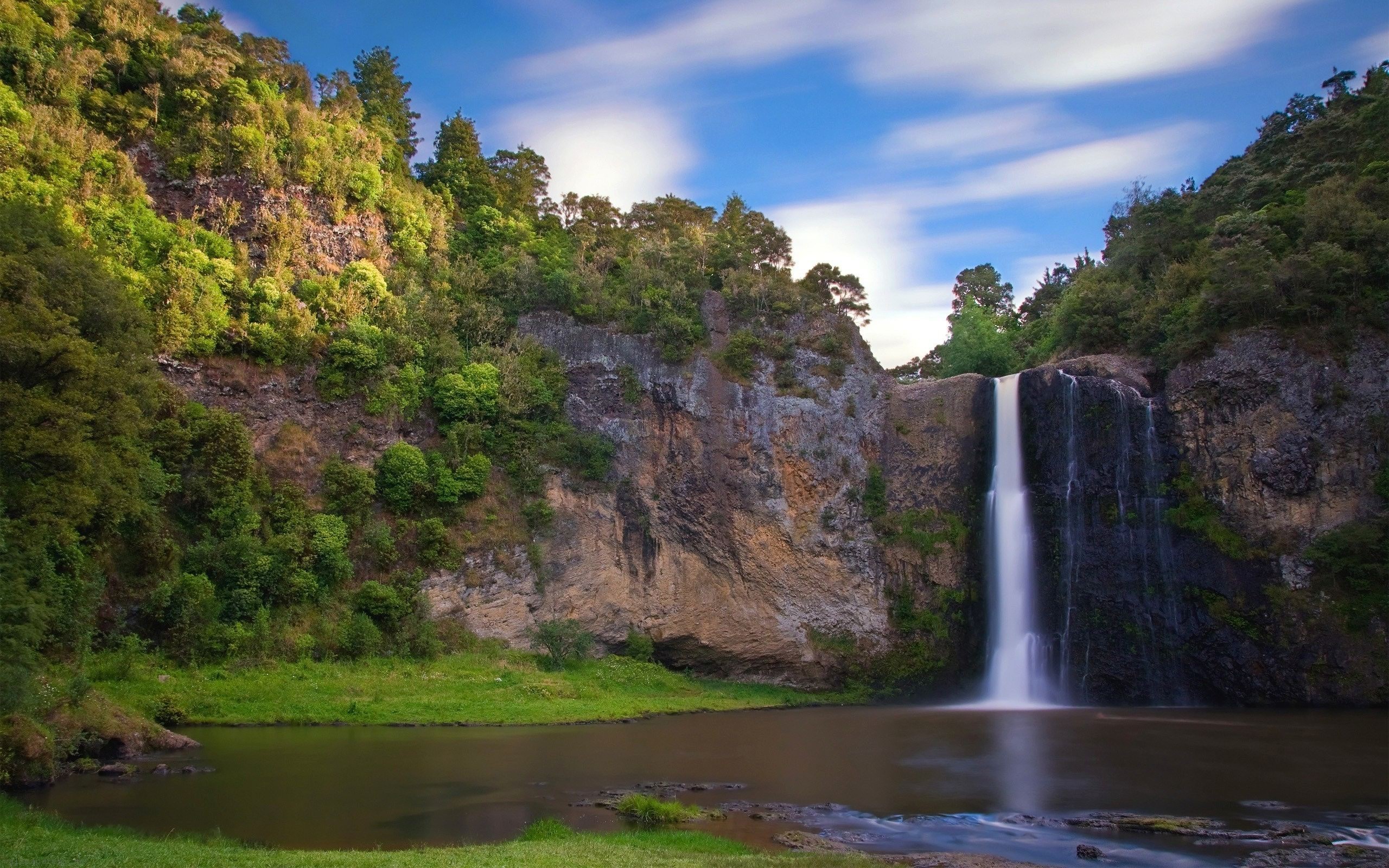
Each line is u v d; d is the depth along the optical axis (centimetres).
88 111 5272
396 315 5509
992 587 5700
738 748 3259
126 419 3272
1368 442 4912
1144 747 3334
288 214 5484
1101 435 5450
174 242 4925
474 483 5153
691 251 6412
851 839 2000
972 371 7950
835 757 3089
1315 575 4794
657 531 5412
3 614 2472
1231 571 4972
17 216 3291
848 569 5509
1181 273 5884
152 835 1803
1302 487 4909
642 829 2003
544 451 5469
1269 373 5066
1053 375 5666
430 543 4881
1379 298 5078
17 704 2408
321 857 1539
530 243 6850
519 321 6019
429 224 6394
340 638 4362
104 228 4697
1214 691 4997
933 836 2038
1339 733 3709
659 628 5269
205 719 3462
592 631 5178
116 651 3778
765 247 7169
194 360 4756
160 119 5525
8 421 2723
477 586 4934
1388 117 6425
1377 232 5162
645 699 4600
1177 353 5406
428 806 2191
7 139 4616
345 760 2784
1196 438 5206
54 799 2184
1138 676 5141
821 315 6078
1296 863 1841
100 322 3334
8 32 5184
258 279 5119
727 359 5762
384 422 5181
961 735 3669
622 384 5697
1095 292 6462
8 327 2741
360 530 4797
